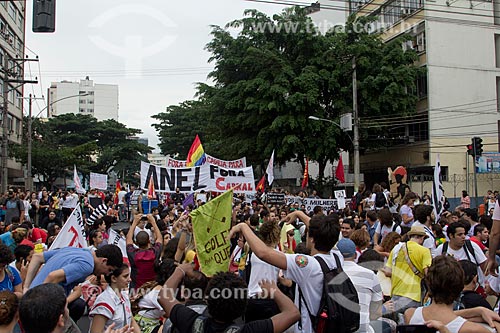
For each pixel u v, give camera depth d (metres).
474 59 33.16
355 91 26.41
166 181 12.99
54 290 3.38
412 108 31.33
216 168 13.45
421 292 6.25
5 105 28.25
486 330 3.57
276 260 4.06
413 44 33.91
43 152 45.62
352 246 5.09
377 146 33.69
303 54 31.94
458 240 6.96
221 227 4.62
